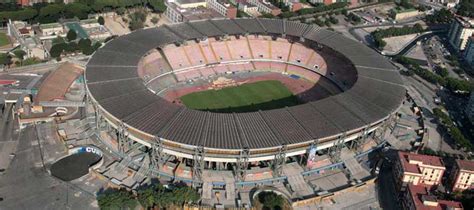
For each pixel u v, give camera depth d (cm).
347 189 19738
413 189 18562
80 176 19625
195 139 18650
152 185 19188
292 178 19862
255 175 19725
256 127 19662
